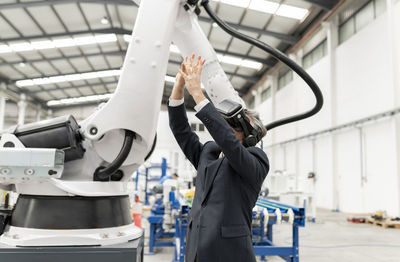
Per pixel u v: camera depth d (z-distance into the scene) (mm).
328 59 8445
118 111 1046
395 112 6008
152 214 4469
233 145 928
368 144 6922
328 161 8461
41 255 916
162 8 1062
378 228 5594
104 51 11594
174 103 1188
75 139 1071
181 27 1247
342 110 7938
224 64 11852
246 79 13031
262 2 7738
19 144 1038
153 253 3770
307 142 9656
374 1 6934
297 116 1327
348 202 7602
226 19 8672
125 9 9016
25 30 9250
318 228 5598
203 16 8430
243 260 955
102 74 13414
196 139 1237
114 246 980
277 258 3623
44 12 8562
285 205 2627
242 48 10383
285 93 11391
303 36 9000
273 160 12562
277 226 5871
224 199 988
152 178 9844
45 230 988
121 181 1224
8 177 921
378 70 6625
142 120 1070
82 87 14883
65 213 1021
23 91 14062
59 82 13812
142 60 1042
